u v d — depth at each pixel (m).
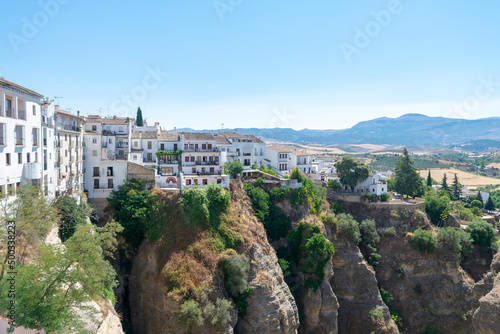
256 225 64.19
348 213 86.19
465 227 92.06
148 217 58.97
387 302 77.00
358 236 77.50
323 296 67.06
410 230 84.88
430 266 79.94
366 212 87.38
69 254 28.95
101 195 62.66
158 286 51.34
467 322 76.69
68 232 45.12
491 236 85.75
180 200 56.81
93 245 30.48
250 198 71.00
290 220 72.44
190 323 46.66
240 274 53.00
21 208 31.33
